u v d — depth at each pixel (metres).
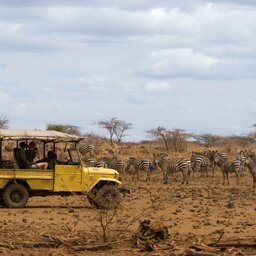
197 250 22.31
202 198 43.88
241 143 106.44
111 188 35.41
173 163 59.62
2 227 28.36
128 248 23.17
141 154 88.06
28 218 32.03
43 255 22.25
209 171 72.00
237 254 21.81
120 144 103.12
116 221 29.06
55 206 37.34
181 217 32.72
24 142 37.91
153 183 59.88
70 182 36.31
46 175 36.25
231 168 58.56
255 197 44.97
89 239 24.52
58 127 95.62
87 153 80.12
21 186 36.19
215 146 104.25
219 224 30.11
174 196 44.84
